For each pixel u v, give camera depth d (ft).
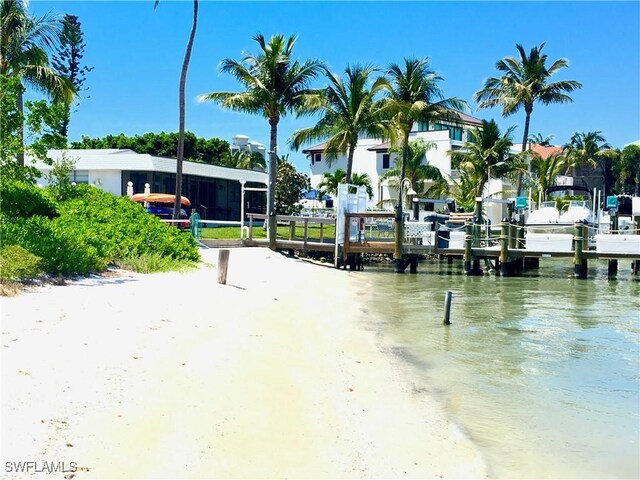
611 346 41.09
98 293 41.01
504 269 88.17
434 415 26.09
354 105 116.67
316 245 95.04
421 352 38.14
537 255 86.94
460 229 98.07
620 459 22.45
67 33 108.37
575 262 85.46
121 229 62.85
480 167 151.74
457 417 26.11
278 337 37.52
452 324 48.32
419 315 52.39
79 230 56.70
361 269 95.61
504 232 88.17
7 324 29.63
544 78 164.96
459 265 107.14
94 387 23.34
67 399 21.76
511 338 43.24
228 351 31.81
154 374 26.03
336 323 46.24
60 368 24.67
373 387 29.35
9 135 53.83
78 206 65.67
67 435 19.13
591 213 117.91
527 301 62.80
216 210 144.66
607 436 24.66
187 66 96.94
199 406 23.29
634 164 265.34
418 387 30.14
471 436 24.02
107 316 34.83
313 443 21.47
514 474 20.81
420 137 176.45
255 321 41.42
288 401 25.46
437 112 132.36
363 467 20.04
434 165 186.80
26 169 56.70
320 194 189.78
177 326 35.55
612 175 272.51
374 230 133.08
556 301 63.10
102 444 18.97
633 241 83.41
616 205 114.52
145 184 120.88
